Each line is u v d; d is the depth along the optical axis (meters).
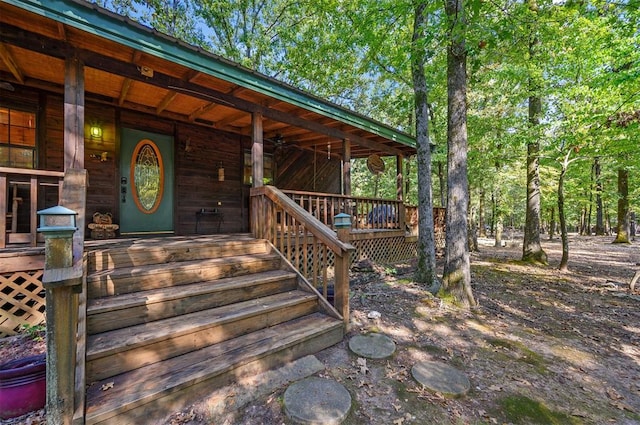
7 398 1.86
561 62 6.39
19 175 3.03
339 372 2.50
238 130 6.52
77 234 2.46
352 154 9.49
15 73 3.77
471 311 4.09
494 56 6.24
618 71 5.33
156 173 5.46
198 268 3.11
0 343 2.76
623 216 13.64
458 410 2.09
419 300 4.46
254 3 13.09
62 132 4.54
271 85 4.30
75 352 1.75
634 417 2.05
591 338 3.31
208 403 2.02
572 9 4.95
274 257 3.83
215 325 2.50
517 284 5.72
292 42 13.29
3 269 2.81
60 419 1.58
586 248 12.41
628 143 6.00
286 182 7.95
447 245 4.51
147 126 5.35
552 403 2.19
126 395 1.82
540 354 2.93
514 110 8.74
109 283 2.56
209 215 6.21
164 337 2.22
